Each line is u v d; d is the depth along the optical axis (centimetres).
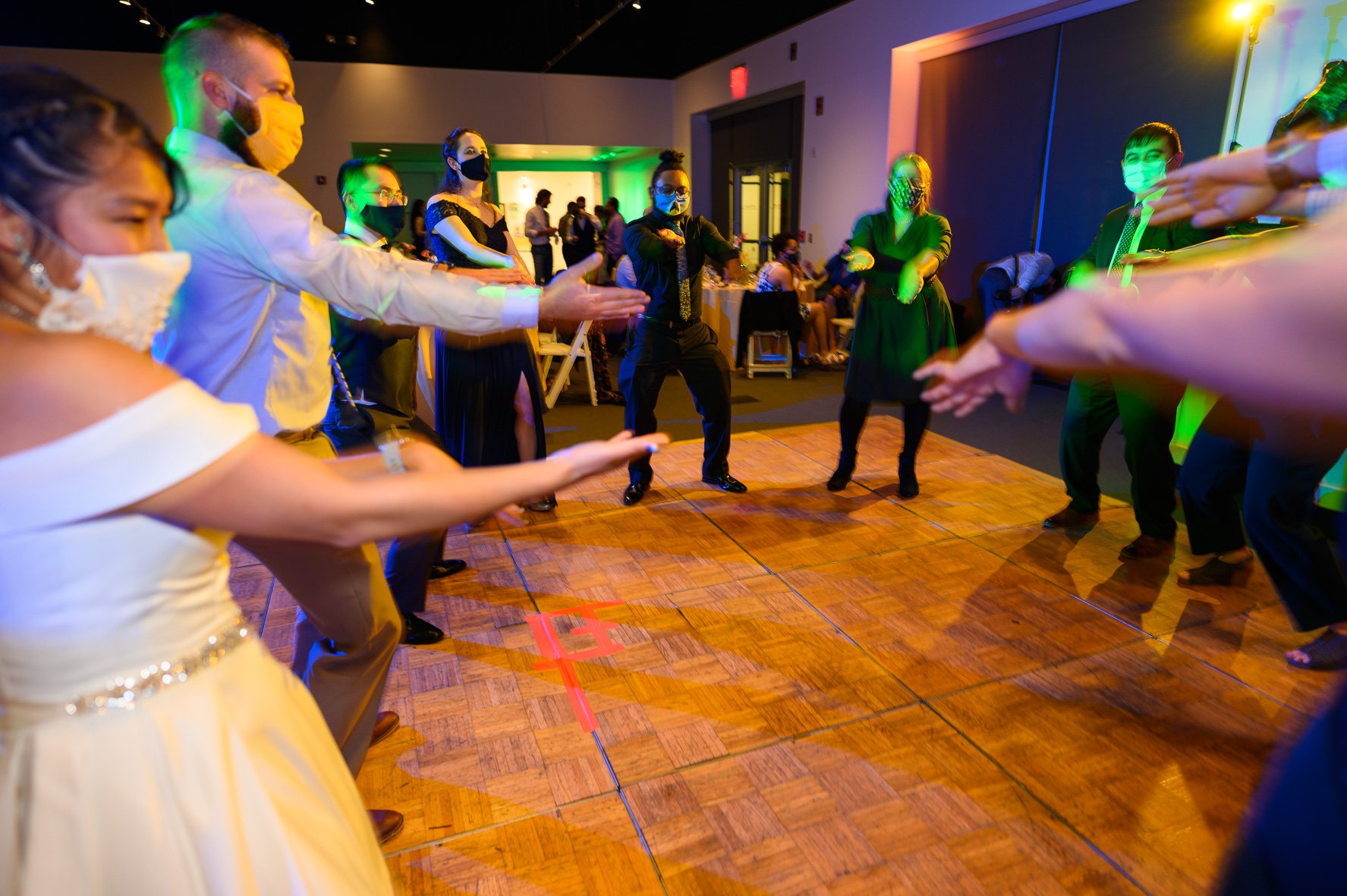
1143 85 561
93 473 67
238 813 79
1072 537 330
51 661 72
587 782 193
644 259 339
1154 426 287
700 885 163
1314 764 67
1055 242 649
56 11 931
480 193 321
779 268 677
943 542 329
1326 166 111
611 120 1219
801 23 886
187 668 78
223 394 141
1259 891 70
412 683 236
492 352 308
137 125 72
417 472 96
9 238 67
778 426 529
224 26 136
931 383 351
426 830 179
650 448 88
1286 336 42
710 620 270
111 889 74
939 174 756
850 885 162
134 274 72
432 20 1096
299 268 130
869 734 209
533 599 287
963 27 660
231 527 72
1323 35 452
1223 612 266
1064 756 199
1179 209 128
